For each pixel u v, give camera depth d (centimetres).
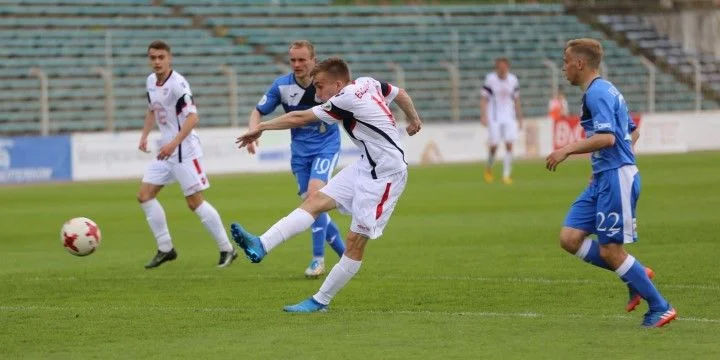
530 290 3706
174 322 3170
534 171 10725
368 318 3180
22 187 9756
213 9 14138
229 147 11319
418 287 3816
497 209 6944
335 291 3319
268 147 11562
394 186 3241
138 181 10331
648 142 13488
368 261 4581
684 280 3869
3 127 11588
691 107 14788
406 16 15200
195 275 4288
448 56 14438
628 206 2911
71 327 3112
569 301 3475
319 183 4241
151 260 4831
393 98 3444
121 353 2734
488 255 4709
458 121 13625
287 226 3219
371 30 14588
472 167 11506
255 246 3162
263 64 13462
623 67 14825
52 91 12056
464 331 2947
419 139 12450
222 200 8062
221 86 13038
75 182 10325
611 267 2992
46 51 12419
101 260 4881
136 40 13062
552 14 15812
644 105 14612
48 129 11775
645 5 15825
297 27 14425
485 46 14688
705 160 11588
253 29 14075
